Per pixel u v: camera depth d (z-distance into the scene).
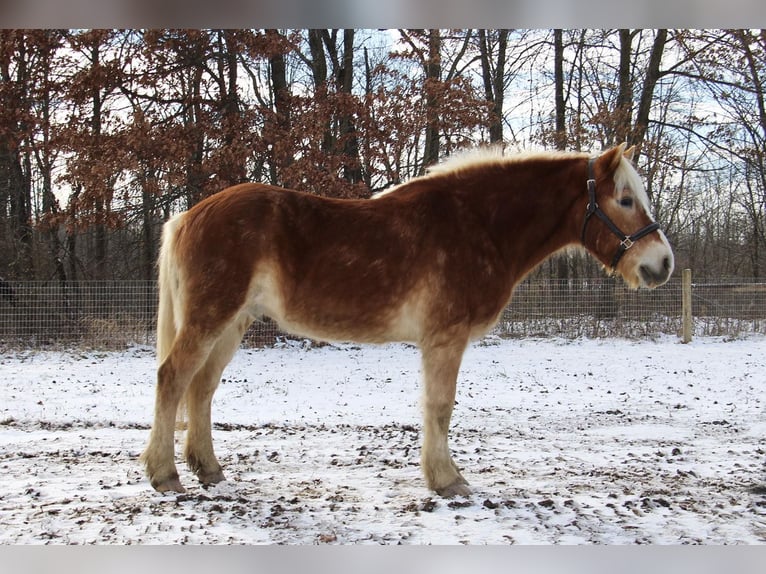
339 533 4.18
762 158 22.61
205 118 17.55
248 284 4.89
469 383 10.99
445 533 4.20
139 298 15.70
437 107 19.09
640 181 5.26
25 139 17.86
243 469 5.86
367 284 4.94
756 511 4.66
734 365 12.73
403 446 6.80
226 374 11.88
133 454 6.39
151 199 17.94
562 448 6.80
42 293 15.32
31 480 5.43
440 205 5.20
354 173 19.31
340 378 11.59
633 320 17.08
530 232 5.45
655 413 8.72
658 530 4.27
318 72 21.08
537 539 4.11
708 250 28.98
